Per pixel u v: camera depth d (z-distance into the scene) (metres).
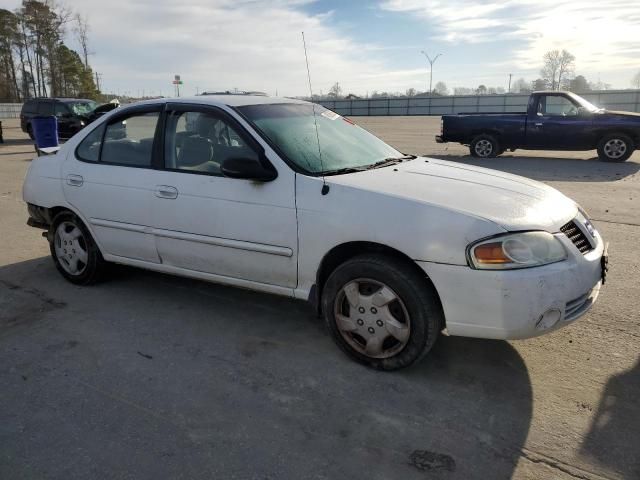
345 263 3.26
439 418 2.82
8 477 2.41
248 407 2.93
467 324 2.97
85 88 68.00
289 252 3.46
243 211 3.59
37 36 67.44
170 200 3.92
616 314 4.03
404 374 3.26
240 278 3.78
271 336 3.78
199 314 4.16
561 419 2.79
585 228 3.27
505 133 13.98
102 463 2.50
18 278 4.98
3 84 69.00
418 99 58.81
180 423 2.79
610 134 12.86
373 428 2.74
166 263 4.14
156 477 2.40
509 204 3.11
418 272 3.08
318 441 2.64
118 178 4.21
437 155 15.27
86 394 3.07
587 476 2.39
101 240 4.46
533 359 3.41
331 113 4.55
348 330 3.35
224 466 2.47
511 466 2.46
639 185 9.49
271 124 3.80
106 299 4.46
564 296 2.89
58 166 4.64
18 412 2.90
